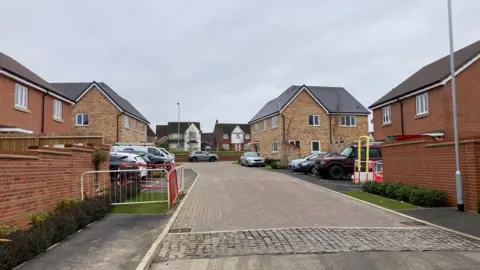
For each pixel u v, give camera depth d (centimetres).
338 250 676
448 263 604
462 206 1030
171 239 775
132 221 928
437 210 1052
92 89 3603
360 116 3853
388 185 1359
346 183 1833
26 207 750
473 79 2073
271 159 3666
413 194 1164
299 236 785
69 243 720
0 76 1689
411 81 2606
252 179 2067
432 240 746
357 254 653
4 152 669
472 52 2116
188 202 1266
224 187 1697
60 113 2380
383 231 827
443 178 1138
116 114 3612
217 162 4747
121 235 786
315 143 3725
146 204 1179
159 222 918
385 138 2767
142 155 2208
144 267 588
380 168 1897
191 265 613
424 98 2278
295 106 3716
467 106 2058
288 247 701
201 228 878
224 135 9044
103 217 973
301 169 2477
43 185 827
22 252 589
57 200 899
